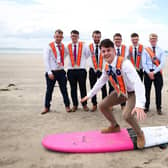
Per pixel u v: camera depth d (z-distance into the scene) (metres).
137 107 3.35
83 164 3.41
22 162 3.49
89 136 4.23
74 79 6.22
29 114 6.10
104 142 3.97
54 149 3.82
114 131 4.37
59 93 9.05
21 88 9.93
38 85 10.72
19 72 15.53
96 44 6.08
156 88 5.96
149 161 3.49
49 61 6.01
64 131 4.83
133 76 3.50
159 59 5.86
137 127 3.76
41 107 6.84
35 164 3.43
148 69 5.88
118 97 4.03
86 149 3.77
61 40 5.97
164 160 3.51
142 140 3.82
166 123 5.32
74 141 4.02
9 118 5.74
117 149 3.80
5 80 12.08
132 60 6.32
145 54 5.95
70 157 3.65
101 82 4.14
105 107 4.14
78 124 5.28
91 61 6.14
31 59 29.97
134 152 3.80
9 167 3.34
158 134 4.21
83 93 6.32
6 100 7.70
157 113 6.11
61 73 6.13
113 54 3.69
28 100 7.74
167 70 16.75
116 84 3.85
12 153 3.80
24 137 4.49
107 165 3.38
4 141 4.29
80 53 6.09
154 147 3.99
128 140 4.02
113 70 3.74
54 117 5.83
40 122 5.43
